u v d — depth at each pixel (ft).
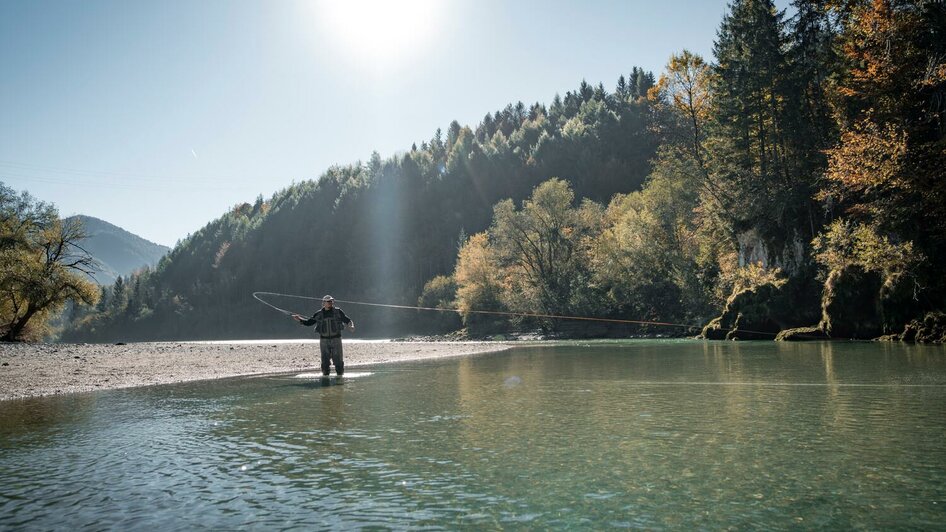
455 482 13.38
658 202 168.55
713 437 17.43
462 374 42.45
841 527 10.03
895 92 79.51
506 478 13.61
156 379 43.24
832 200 99.71
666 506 11.35
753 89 134.31
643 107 489.67
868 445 15.84
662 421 20.29
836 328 82.17
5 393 35.45
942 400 23.44
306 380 40.57
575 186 442.50
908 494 11.69
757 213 121.60
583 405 24.59
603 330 160.15
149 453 17.16
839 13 107.65
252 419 23.02
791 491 12.06
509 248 204.54
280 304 496.23
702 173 156.87
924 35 77.77
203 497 12.68
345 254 513.04
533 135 574.97
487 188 505.25
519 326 188.85
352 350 89.86
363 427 20.63
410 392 31.12
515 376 39.60
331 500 12.27
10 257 137.69
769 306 97.76
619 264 163.22
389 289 431.02
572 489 12.62
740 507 11.16
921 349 55.16
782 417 20.40
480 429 19.72
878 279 79.46
